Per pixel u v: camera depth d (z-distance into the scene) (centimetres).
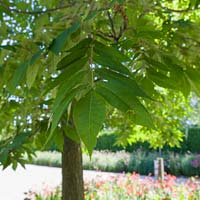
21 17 320
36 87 231
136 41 177
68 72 117
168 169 1612
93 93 97
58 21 165
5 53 179
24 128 278
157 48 181
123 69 113
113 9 177
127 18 177
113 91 98
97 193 794
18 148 251
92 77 106
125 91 99
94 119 91
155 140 561
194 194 764
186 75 182
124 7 174
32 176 1558
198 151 1970
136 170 1703
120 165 1739
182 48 196
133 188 831
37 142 279
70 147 401
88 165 1777
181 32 195
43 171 1792
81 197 400
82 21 144
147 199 752
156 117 418
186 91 186
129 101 97
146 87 186
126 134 470
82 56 125
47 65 164
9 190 1173
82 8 153
